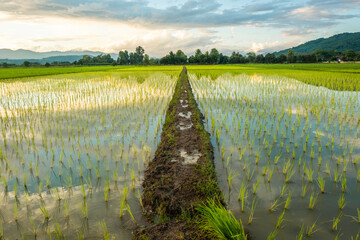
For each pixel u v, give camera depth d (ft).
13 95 54.90
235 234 11.56
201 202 14.94
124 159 21.76
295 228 13.17
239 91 57.88
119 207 15.05
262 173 19.08
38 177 18.78
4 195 16.44
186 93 56.18
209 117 35.76
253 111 38.34
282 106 38.17
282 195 16.11
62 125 31.63
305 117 33.86
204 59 383.45
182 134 27.50
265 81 77.66
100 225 13.46
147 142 26.05
